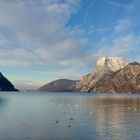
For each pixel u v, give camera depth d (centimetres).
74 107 11725
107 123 6338
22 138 4650
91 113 8412
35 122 6406
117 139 4588
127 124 6175
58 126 5831
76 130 5362
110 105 13562
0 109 9962
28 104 13362
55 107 11544
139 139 4597
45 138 4659
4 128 5531
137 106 12788
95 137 4731
